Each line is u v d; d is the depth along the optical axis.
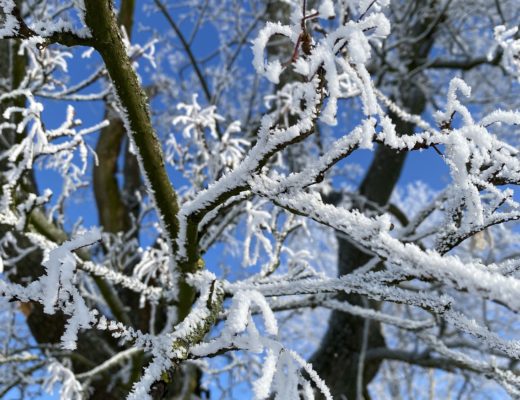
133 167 6.63
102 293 3.76
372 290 1.36
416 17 6.30
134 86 1.39
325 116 1.02
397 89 5.81
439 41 7.00
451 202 1.34
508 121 1.20
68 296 1.14
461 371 4.71
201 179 2.74
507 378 2.45
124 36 2.76
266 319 1.08
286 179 1.15
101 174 5.79
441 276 0.87
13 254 3.86
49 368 3.12
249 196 1.67
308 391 1.14
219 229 2.42
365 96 1.03
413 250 0.92
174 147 2.86
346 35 0.99
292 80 4.42
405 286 4.70
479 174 1.30
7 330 4.85
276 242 2.43
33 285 1.16
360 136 1.07
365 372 5.54
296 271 2.38
